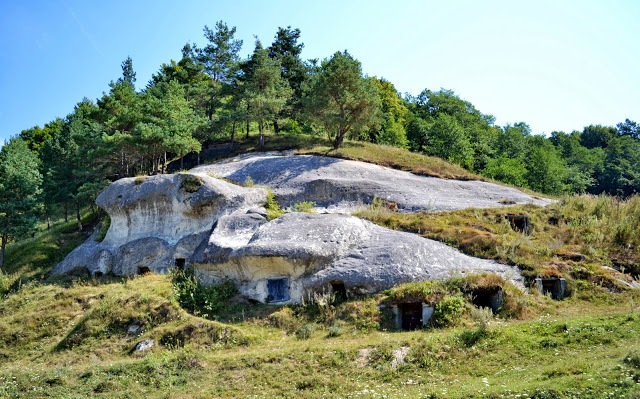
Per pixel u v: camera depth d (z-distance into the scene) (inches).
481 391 552.1
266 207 1371.8
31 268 1552.7
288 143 2023.9
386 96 2903.5
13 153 1990.7
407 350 701.9
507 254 1023.0
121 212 1423.5
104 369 763.4
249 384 679.1
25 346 956.0
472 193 1530.5
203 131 2059.5
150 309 949.2
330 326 872.3
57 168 1950.1
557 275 946.1
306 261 979.9
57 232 1845.5
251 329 890.1
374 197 1390.3
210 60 2379.4
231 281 1058.1
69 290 1135.6
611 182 2965.1
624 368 541.6
